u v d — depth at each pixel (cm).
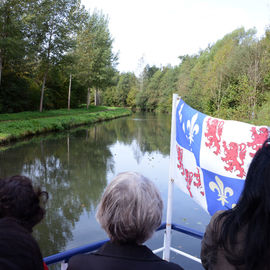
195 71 4816
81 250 167
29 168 1076
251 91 2311
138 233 101
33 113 2912
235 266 85
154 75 7912
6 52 2519
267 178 79
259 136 168
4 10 2320
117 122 3597
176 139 237
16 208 104
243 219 83
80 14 3150
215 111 2833
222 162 187
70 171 1048
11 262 77
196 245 504
